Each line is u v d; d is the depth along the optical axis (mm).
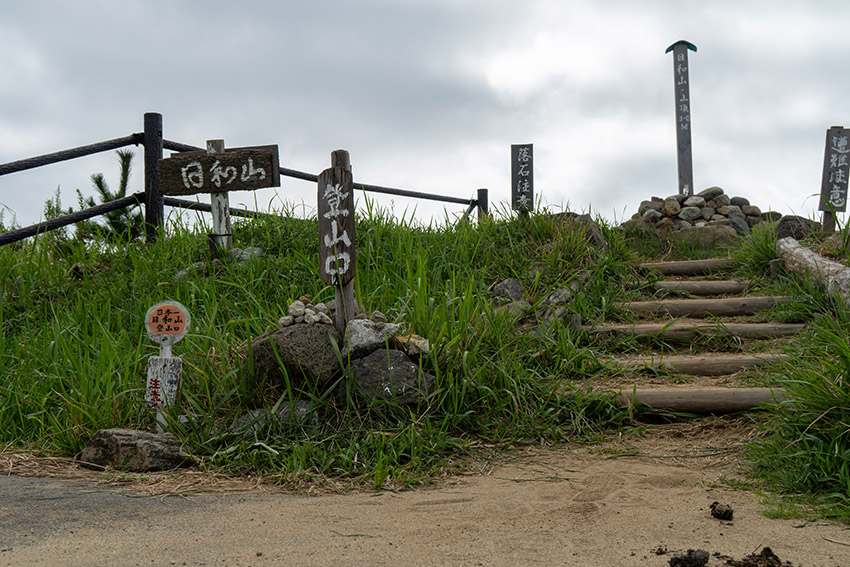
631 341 5824
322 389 4234
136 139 7418
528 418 4414
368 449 3760
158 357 4125
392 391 4172
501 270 6934
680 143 12133
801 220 8258
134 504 2941
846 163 9445
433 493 3246
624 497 3131
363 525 2662
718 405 4625
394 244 7000
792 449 3473
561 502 3061
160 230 7137
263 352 4195
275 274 6262
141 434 3779
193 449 3801
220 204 6691
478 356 4699
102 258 7023
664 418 4691
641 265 7699
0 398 4438
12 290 6301
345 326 4461
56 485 3271
